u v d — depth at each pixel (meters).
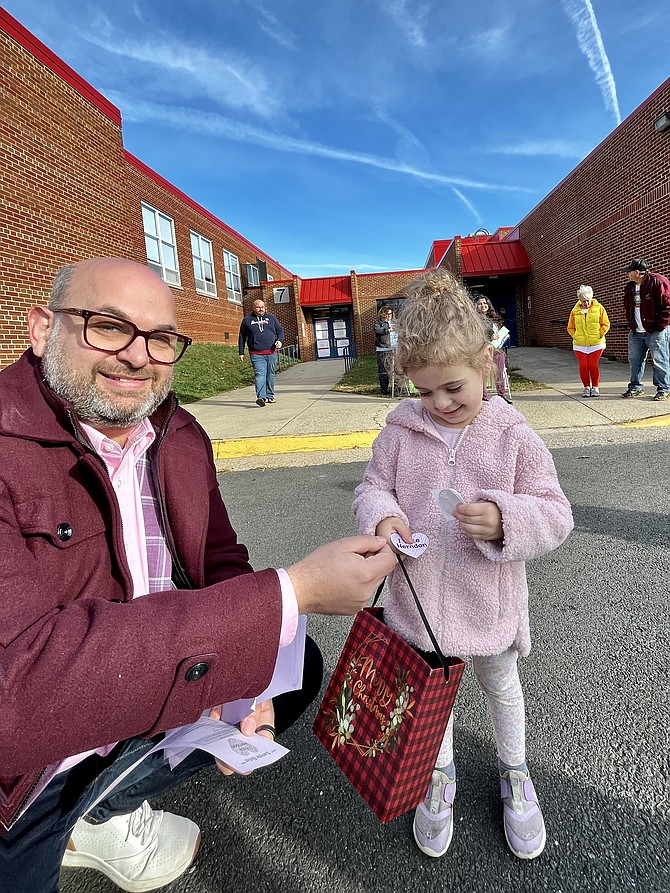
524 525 1.31
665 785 1.57
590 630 2.35
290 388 11.43
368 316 22.16
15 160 8.62
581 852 1.41
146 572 1.39
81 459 1.18
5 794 0.98
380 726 1.26
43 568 1.13
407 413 1.63
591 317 7.04
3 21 8.41
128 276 1.26
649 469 4.41
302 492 4.67
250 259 23.75
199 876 1.44
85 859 1.38
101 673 0.86
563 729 1.82
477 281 17.75
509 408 1.56
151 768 1.23
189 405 9.65
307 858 1.48
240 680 0.97
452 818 1.55
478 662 1.59
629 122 10.09
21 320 8.64
